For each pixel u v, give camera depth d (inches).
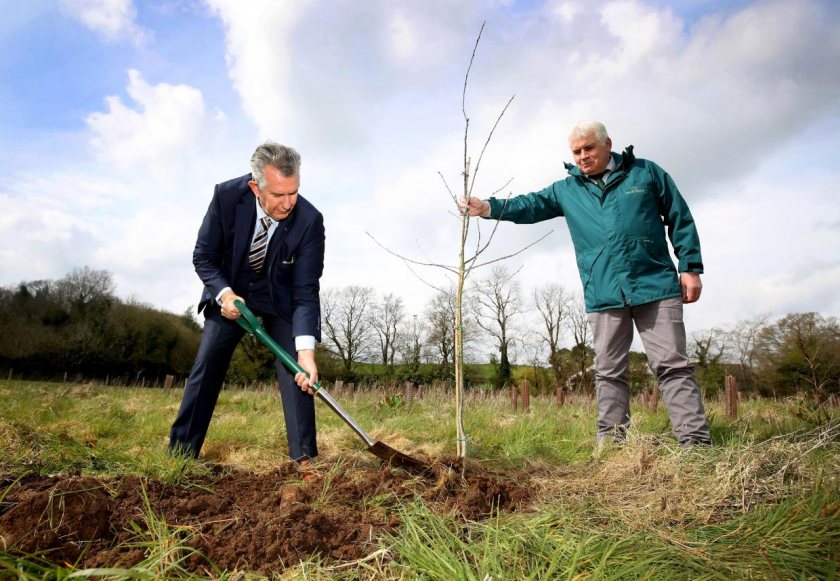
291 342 123.9
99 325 1264.8
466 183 120.9
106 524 73.2
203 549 70.0
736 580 62.2
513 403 339.9
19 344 1215.6
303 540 73.3
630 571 64.9
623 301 143.1
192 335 1396.4
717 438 149.6
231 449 142.3
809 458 107.6
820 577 62.2
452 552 71.0
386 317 1102.4
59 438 118.6
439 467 109.1
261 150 105.7
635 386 613.9
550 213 165.3
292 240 120.3
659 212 145.6
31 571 58.3
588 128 143.0
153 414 222.8
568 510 93.4
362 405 294.7
